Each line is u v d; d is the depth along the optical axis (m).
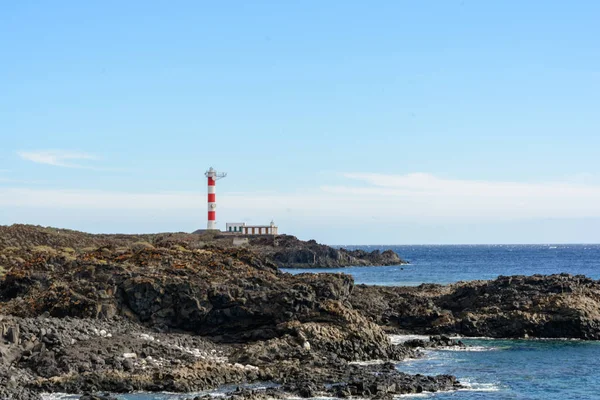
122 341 56.75
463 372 57.38
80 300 65.69
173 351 56.62
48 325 56.47
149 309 66.81
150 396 46.44
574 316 75.56
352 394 47.44
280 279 73.12
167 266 74.69
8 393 44.22
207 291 67.44
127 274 69.50
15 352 51.66
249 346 58.66
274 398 45.75
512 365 60.44
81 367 50.47
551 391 51.41
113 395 46.69
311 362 55.53
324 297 68.56
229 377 50.94
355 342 61.16
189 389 47.75
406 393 49.25
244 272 75.19
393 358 61.84
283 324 63.28
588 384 53.56
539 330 76.00
